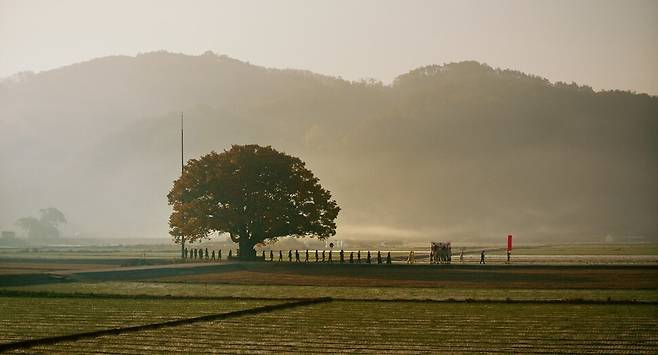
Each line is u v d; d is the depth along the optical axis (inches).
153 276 5108.3
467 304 3447.3
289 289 4234.7
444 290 4151.1
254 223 7253.9
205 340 2474.2
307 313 3139.8
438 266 5910.4
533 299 3619.6
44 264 6402.6
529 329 2696.9
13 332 2618.1
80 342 2436.0
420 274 5241.1
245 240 7288.4
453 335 2576.3
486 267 5723.4
